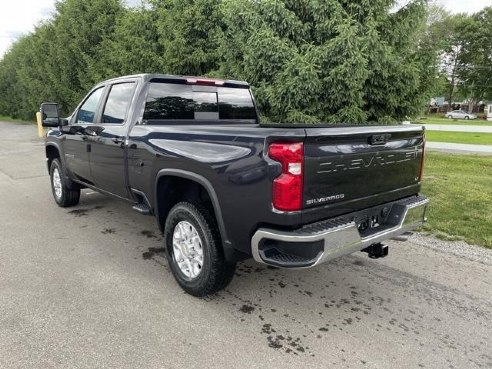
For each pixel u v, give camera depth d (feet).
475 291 11.64
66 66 66.08
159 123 13.35
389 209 11.07
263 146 8.59
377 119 27.63
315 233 8.54
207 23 35.99
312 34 25.36
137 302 10.75
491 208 19.39
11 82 111.75
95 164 15.33
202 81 14.29
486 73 223.30
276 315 10.23
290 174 8.34
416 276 12.62
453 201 20.67
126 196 14.06
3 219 18.33
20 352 8.54
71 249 14.62
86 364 8.21
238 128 9.62
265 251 9.02
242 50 27.27
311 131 8.46
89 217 18.72
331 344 9.02
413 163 11.55
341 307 10.68
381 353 8.71
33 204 21.08
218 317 10.08
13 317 9.89
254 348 8.83
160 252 14.43
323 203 9.00
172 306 10.58
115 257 13.92
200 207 10.71
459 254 14.38
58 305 10.52
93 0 60.29
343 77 23.30
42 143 52.06
